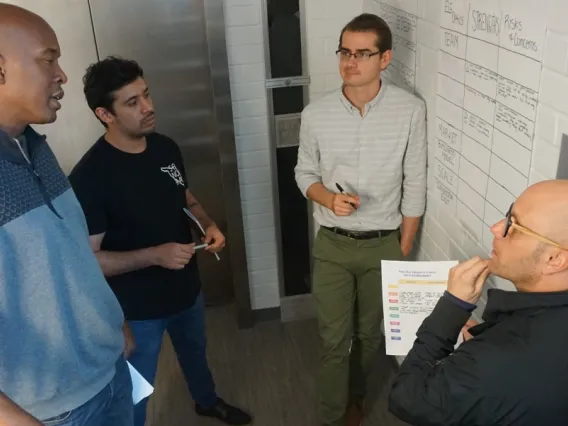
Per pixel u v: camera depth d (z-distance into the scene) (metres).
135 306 1.89
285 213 2.82
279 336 2.90
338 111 1.99
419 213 2.08
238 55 2.50
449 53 1.76
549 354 0.98
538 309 1.03
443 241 1.98
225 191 2.71
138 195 1.80
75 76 2.62
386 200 2.03
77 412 1.37
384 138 1.97
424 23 1.93
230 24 2.45
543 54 1.29
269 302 3.00
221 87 2.50
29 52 1.16
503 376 1.00
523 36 1.36
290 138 2.68
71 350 1.31
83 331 1.34
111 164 1.77
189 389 2.34
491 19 1.50
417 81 2.05
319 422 2.35
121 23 2.54
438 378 1.08
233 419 2.36
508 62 1.44
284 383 2.58
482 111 1.60
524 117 1.40
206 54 2.61
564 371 0.97
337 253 2.09
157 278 1.90
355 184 2.02
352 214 2.04
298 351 2.78
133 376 1.68
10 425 1.02
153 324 1.94
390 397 1.20
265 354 2.77
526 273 1.06
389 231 2.06
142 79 1.77
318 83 2.62
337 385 2.17
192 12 2.53
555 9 1.23
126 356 1.66
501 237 1.10
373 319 2.19
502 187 1.54
